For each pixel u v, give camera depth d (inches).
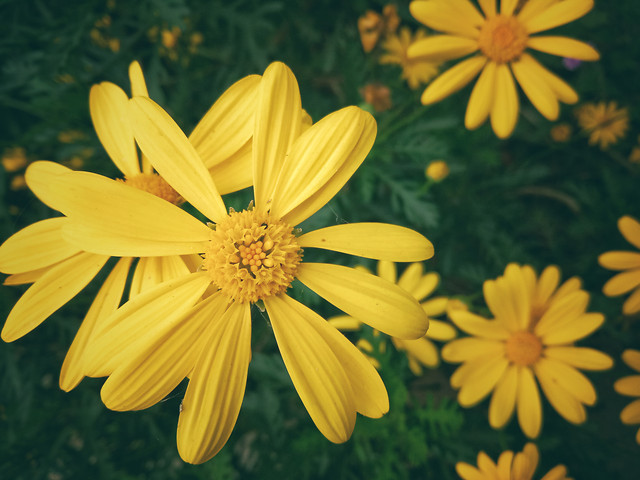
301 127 3.5
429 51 5.0
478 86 5.0
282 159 3.1
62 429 6.1
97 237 2.9
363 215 6.8
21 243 3.2
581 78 8.6
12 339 3.0
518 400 5.1
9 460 5.7
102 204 2.9
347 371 3.1
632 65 8.6
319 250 5.4
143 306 3.0
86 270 3.2
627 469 7.6
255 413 5.7
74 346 3.1
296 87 3.2
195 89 6.7
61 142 6.0
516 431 6.5
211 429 2.9
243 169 3.3
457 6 5.0
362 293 3.1
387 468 5.0
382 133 6.3
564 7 4.8
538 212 8.3
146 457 6.0
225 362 3.0
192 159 3.1
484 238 7.5
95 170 5.8
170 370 2.9
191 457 2.8
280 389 5.9
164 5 5.8
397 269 6.8
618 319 7.1
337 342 3.1
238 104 3.3
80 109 5.8
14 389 6.2
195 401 2.9
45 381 7.3
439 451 5.3
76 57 5.8
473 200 7.7
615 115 8.2
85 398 6.1
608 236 7.9
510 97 5.0
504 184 7.8
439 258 7.5
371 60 6.7
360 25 6.4
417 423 5.1
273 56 7.4
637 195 7.9
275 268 3.1
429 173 6.1
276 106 3.1
